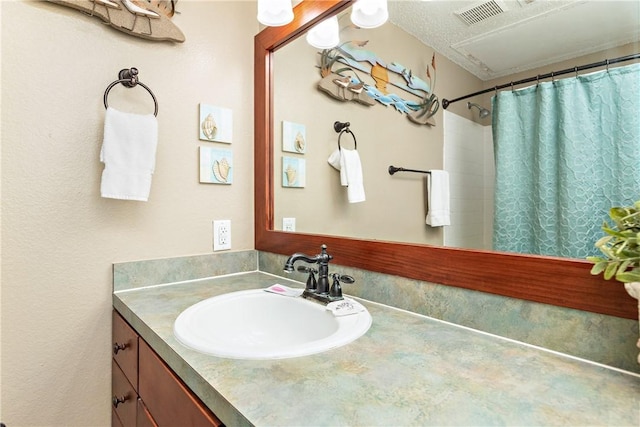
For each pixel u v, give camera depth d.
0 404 0.98
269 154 1.49
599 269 0.60
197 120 1.37
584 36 0.71
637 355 0.60
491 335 0.79
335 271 1.17
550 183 0.74
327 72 1.29
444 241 0.91
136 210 1.22
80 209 1.10
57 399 1.07
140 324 0.90
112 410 1.17
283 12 1.26
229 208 1.47
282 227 1.44
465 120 0.90
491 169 0.84
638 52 0.64
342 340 0.74
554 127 0.74
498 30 0.85
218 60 1.43
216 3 1.43
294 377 0.58
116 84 1.16
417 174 1.00
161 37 1.24
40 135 1.03
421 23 1.01
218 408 0.54
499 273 0.78
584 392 0.55
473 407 0.50
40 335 1.04
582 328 0.66
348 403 0.51
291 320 1.06
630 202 0.64
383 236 1.07
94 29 1.13
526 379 0.59
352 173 1.18
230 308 1.08
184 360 0.66
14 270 1.00
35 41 1.02
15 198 1.00
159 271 1.26
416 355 0.68
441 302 0.88
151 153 1.15
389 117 1.08
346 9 1.21
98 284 1.14
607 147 0.67
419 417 0.47
